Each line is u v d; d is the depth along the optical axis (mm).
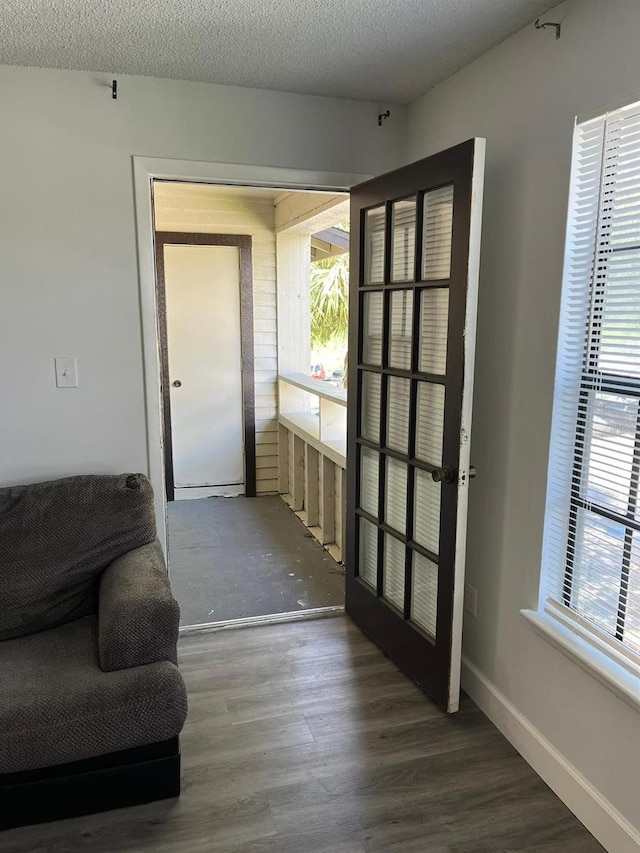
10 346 2477
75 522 2318
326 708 2371
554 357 1923
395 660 2637
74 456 2617
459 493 2141
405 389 2498
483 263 2277
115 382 2615
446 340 2197
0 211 2393
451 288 2104
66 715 1749
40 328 2498
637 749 1642
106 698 1795
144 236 2553
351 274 2799
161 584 2074
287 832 1805
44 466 2588
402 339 2490
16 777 1771
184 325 4918
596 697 1776
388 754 2131
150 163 2518
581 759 1851
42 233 2447
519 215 2062
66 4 1832
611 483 1772
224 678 2557
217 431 5129
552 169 1894
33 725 1719
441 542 2250
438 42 2119
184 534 4293
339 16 1927
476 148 1947
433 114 2600
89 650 2039
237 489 5246
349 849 1748
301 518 4645
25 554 2225
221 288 4941
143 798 1898
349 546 3021
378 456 2711
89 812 1857
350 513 2975
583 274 1829
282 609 3168
